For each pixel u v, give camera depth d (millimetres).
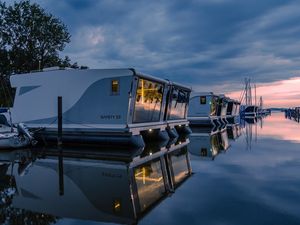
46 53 43312
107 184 8844
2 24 41344
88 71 16719
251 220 5641
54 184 8867
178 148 16844
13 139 16078
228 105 47031
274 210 6211
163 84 20016
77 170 10914
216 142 19625
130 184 8805
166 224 5516
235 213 6055
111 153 14797
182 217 5875
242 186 8266
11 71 40938
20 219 5941
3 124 18406
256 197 7191
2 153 15039
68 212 6309
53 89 17766
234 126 37062
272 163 11844
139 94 17703
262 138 21828
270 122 47000
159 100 20234
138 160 12953
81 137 16953
